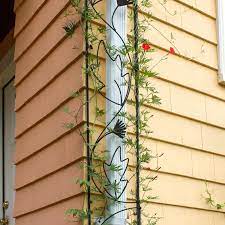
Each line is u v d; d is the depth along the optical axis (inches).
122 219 106.6
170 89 129.4
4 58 198.4
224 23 145.5
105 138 110.7
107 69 113.7
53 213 117.0
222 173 136.5
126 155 113.7
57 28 125.2
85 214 104.3
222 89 142.5
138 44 117.6
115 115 110.5
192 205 127.0
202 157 132.8
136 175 111.3
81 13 115.5
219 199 133.6
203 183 131.2
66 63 119.3
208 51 141.6
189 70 135.2
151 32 128.4
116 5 116.2
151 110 123.3
